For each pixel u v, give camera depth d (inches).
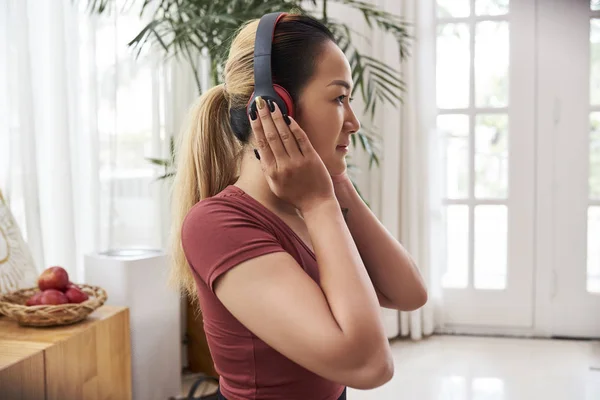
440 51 128.5
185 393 101.3
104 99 95.1
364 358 25.0
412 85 123.0
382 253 36.4
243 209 29.0
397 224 124.9
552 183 126.7
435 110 125.5
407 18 122.6
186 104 110.3
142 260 86.2
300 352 25.2
